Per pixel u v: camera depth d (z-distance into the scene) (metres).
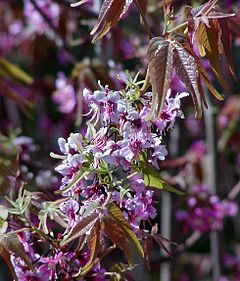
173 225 1.48
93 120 0.80
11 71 1.29
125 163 0.75
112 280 0.83
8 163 1.26
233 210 1.55
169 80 0.71
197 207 1.50
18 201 0.83
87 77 1.25
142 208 0.77
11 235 0.78
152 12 1.22
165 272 1.49
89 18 1.45
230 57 0.76
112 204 0.74
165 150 0.76
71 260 0.79
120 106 0.75
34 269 0.76
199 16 0.75
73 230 0.73
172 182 1.44
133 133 0.74
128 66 1.47
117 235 0.74
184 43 0.73
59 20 1.46
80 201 0.79
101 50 1.38
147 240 0.81
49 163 1.62
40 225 0.81
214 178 1.57
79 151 0.77
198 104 0.71
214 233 1.55
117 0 0.75
